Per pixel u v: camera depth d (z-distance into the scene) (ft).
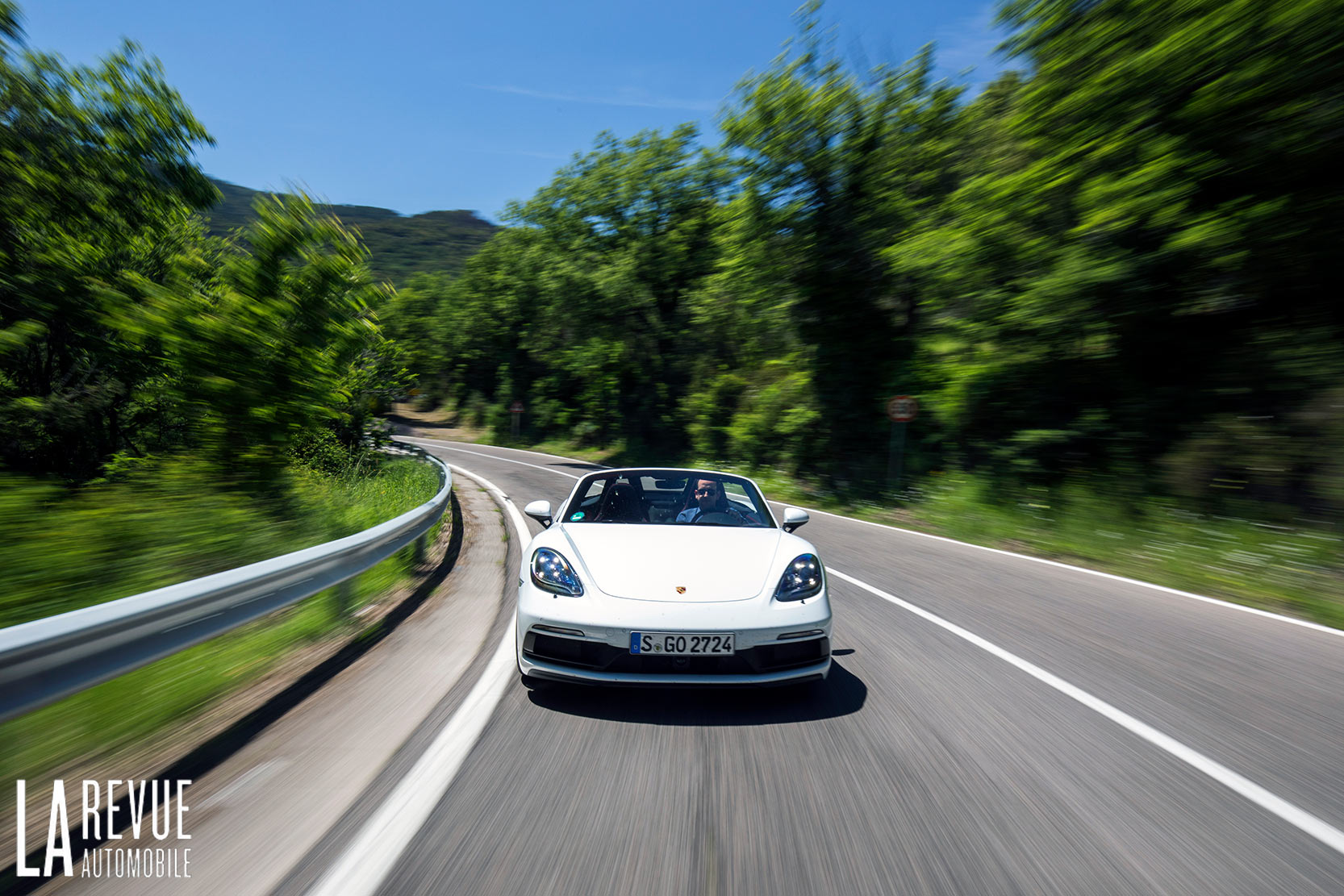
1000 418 45.44
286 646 15.55
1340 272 31.27
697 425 85.66
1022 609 20.54
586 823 8.50
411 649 15.43
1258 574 25.11
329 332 27.53
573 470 83.10
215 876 7.34
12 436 38.04
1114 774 10.11
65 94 40.63
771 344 75.00
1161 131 34.58
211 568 18.28
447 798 9.04
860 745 10.89
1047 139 38.96
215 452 25.25
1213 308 34.83
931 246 46.75
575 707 12.15
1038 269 40.93
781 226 61.31
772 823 8.59
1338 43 28.86
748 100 60.29
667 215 94.48
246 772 9.73
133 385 39.29
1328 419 28.50
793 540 14.46
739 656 11.71
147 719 11.28
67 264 37.73
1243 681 14.44
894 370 57.41
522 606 12.51
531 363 152.76
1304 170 31.40
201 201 46.21
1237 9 29.94
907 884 7.44
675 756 10.40
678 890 7.26
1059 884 7.49
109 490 21.06
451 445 142.92
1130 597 22.72
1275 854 8.14
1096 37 35.09
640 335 99.86
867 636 17.15
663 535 14.17
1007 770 10.16
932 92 58.70
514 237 116.67
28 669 8.14
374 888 7.18
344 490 38.55
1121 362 38.47
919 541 34.88
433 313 209.36
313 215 27.12
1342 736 11.73
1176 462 32.71
